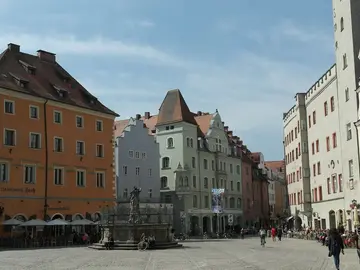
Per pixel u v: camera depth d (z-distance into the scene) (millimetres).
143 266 28203
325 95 64812
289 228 90938
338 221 59188
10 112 55844
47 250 44812
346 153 54500
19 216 55156
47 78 64938
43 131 59250
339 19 56125
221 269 26547
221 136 105688
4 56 61000
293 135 83938
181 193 89625
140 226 45906
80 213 62375
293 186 85000
